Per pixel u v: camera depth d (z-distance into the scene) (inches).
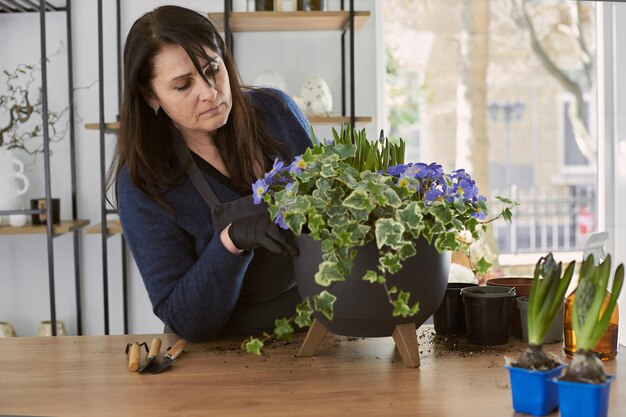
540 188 271.6
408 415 48.2
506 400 50.8
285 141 77.9
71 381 56.8
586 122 269.1
